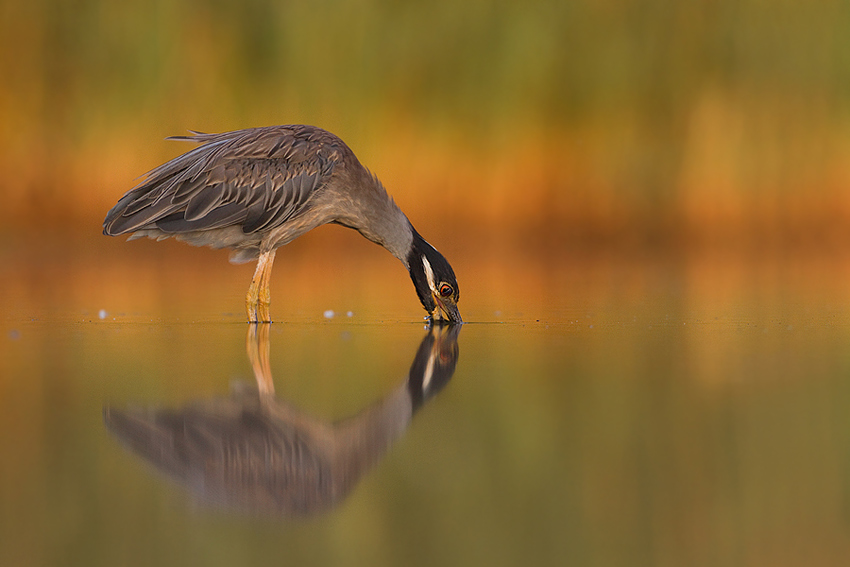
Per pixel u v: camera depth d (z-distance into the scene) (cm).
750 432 648
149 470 564
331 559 436
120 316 1270
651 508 504
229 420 684
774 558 441
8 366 873
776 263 2234
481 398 762
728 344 1043
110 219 1159
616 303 1477
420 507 507
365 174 1275
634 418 689
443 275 1239
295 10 2533
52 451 596
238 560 434
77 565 423
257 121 2536
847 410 712
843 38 2786
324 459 594
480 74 2623
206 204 1184
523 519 486
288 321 1248
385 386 812
